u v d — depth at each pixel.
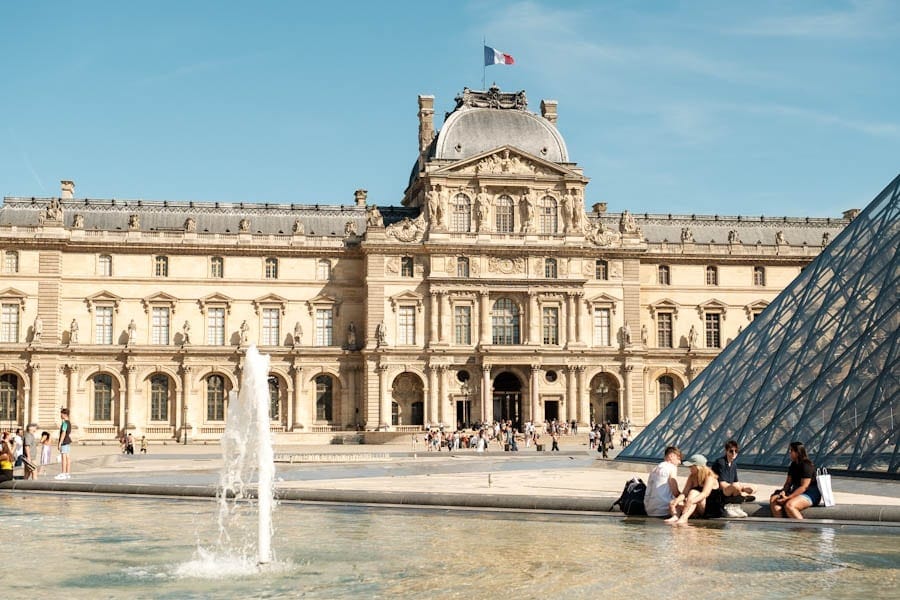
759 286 169.12
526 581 30.41
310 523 43.78
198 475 71.31
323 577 31.81
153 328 154.75
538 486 60.25
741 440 59.81
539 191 158.38
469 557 34.53
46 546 38.03
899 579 30.28
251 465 37.03
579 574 31.30
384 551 36.03
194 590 30.28
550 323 157.75
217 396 155.50
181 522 44.88
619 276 160.50
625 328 159.00
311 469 79.94
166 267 155.75
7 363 148.38
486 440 134.50
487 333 155.38
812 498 42.66
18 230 150.25
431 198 155.75
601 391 160.25
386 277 155.25
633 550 35.47
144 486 57.31
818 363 58.38
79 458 100.25
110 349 151.38
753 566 32.34
